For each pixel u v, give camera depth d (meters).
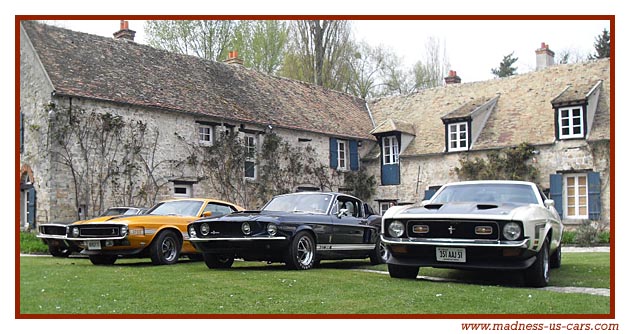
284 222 10.30
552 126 24.92
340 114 29.78
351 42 37.91
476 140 26.23
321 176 26.89
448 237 8.48
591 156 23.30
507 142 25.36
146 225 11.94
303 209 11.47
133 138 20.41
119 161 20.02
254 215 10.48
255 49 37.22
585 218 23.42
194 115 22.31
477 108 26.41
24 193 20.23
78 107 19.19
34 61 19.67
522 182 10.03
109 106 19.94
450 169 26.67
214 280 8.72
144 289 7.78
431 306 6.74
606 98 24.59
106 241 11.75
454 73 32.12
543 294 7.55
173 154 21.55
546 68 28.03
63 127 18.80
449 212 8.59
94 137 19.48
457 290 7.82
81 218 19.05
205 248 10.48
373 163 29.19
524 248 8.09
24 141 19.78
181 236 12.53
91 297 7.16
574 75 26.69
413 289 7.88
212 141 23.09
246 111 24.42
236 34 36.97
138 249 11.86
